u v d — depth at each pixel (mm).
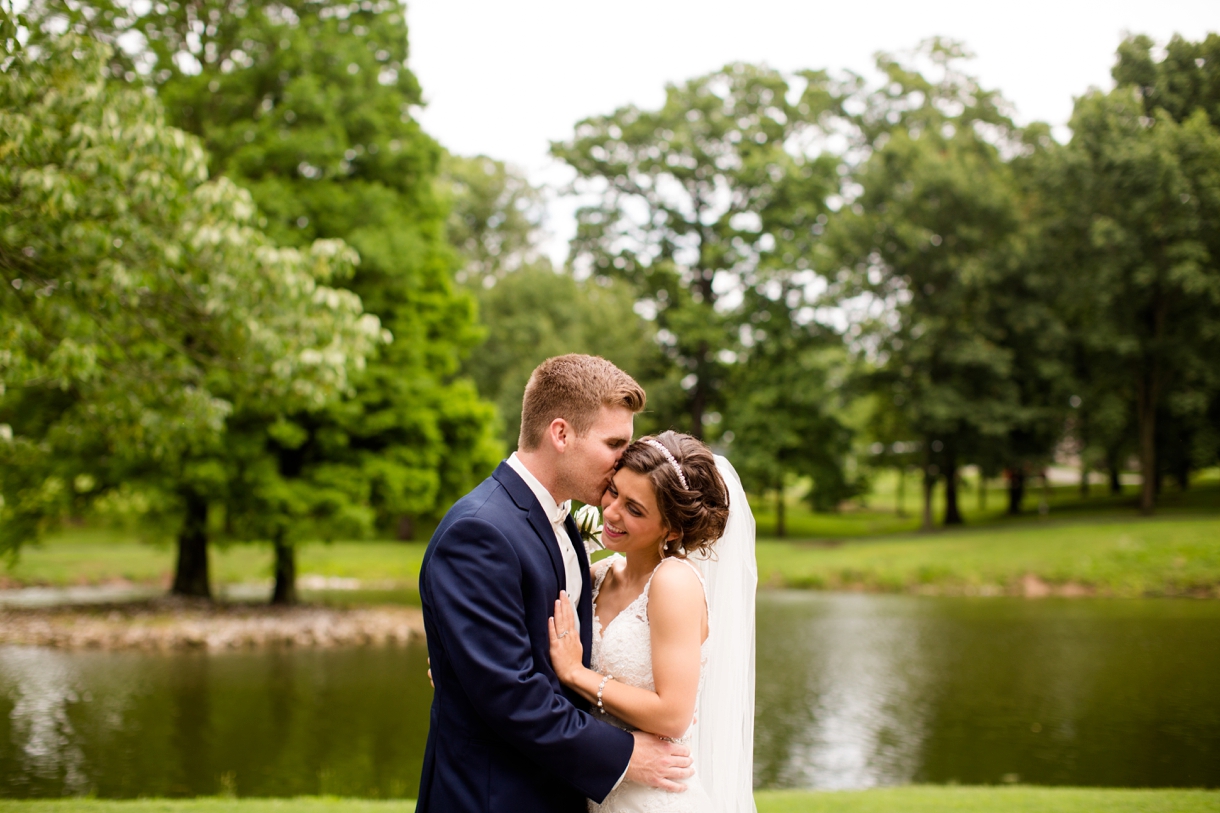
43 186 5355
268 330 6957
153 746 8945
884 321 32250
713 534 2674
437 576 2301
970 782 8023
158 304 7023
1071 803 5754
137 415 7352
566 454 2484
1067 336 30156
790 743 9570
